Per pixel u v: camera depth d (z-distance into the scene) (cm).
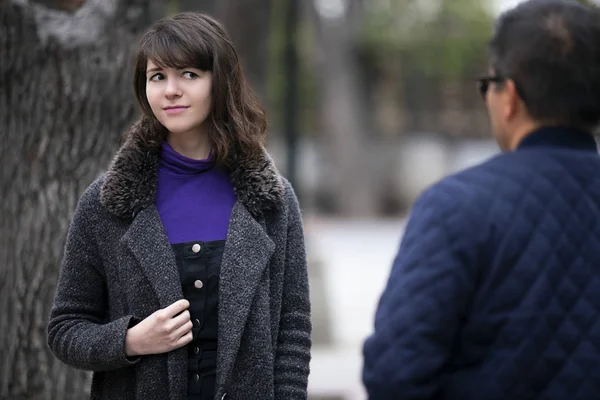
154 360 675
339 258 4791
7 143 1023
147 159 704
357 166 7906
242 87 720
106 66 1012
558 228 547
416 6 8225
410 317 523
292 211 739
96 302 712
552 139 574
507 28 581
